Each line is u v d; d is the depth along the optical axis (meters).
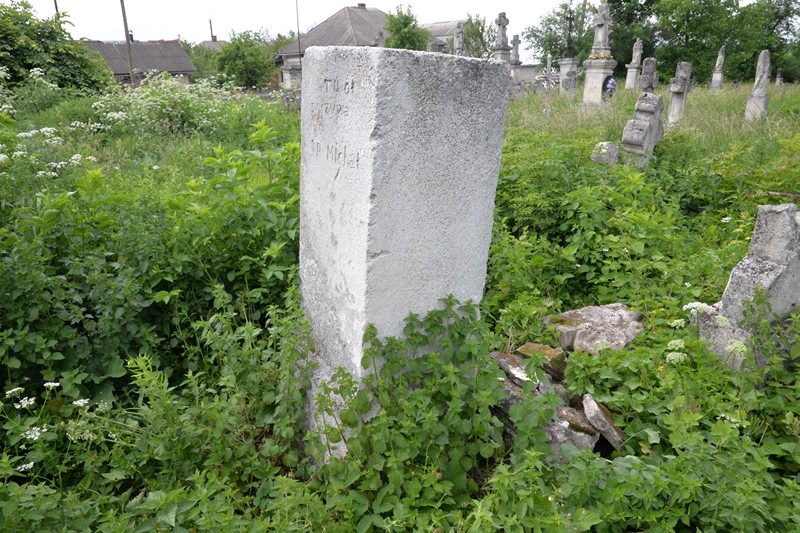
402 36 31.58
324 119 2.79
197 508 2.06
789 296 3.26
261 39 46.66
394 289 2.70
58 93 12.09
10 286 2.96
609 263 4.42
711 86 24.41
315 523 2.22
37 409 2.90
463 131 2.66
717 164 6.60
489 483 2.55
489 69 2.66
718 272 4.05
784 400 2.85
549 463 2.48
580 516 2.00
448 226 2.78
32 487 2.07
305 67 2.98
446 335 2.85
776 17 45.16
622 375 3.04
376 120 2.37
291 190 4.39
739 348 2.85
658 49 37.41
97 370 3.09
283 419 2.68
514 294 4.29
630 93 17.17
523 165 5.80
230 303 3.82
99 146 9.05
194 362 3.38
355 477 2.34
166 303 3.59
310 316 3.26
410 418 2.44
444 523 2.23
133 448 2.61
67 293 3.12
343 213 2.70
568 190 5.64
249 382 2.92
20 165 4.57
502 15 20.28
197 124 10.84
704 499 2.11
